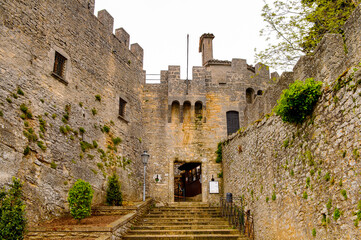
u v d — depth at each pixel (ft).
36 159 39.22
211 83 77.97
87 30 56.24
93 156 51.39
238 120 75.72
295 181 30.58
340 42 30.55
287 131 33.58
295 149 31.17
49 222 38.58
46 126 42.50
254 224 42.57
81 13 55.21
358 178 21.09
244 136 52.19
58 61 48.49
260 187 41.50
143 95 74.84
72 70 50.52
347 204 22.02
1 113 35.83
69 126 47.26
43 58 44.55
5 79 37.70
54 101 45.29
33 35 43.50
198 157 71.61
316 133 27.14
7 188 33.88
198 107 76.02
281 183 34.09
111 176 54.19
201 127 73.87
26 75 41.06
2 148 34.73
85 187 38.86
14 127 37.09
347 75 23.29
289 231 31.09
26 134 38.52
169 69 76.48
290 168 32.01
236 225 47.16
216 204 67.15
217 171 70.44
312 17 49.98
